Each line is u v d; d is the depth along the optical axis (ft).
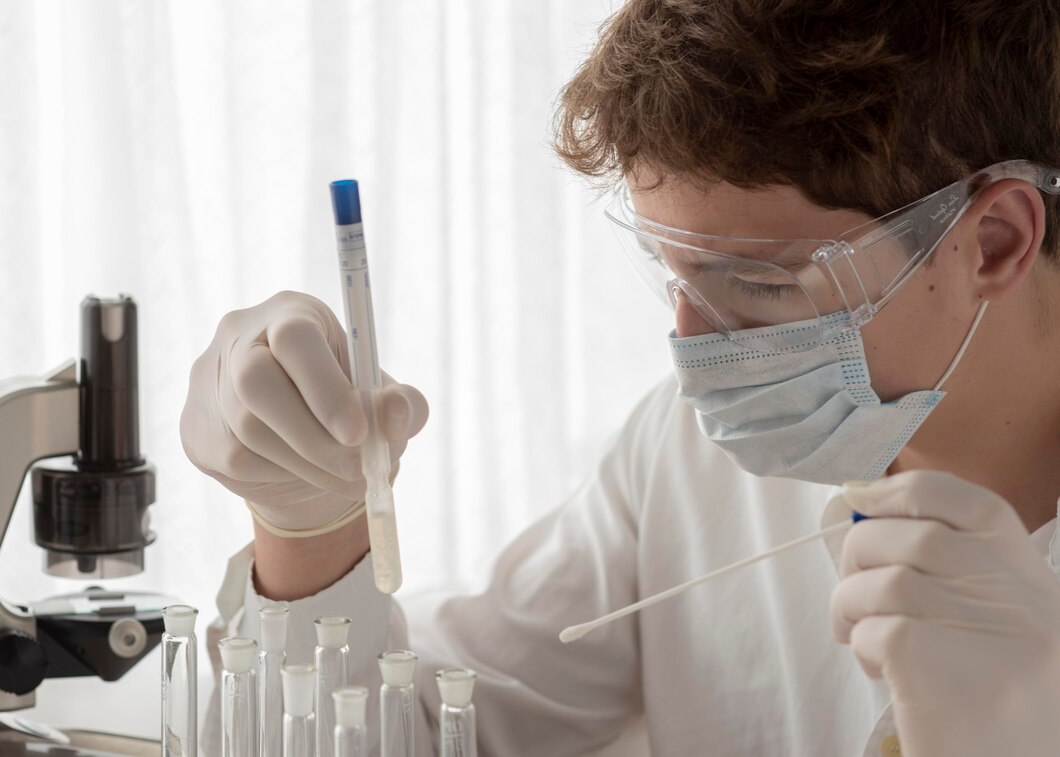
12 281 5.26
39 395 3.49
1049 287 3.10
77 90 5.40
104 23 5.39
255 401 2.82
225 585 3.57
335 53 5.91
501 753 3.94
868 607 2.39
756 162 2.71
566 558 4.37
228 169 5.81
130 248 5.50
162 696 2.73
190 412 3.21
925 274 2.93
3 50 5.17
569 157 3.10
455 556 6.57
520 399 6.89
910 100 2.76
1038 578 2.39
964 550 2.35
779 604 3.99
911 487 2.39
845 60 2.63
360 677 3.51
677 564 4.28
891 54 2.68
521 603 4.26
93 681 4.09
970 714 2.34
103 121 5.42
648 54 2.80
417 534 6.53
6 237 5.24
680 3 2.79
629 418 4.64
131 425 3.59
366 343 2.72
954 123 2.82
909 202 2.87
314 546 3.41
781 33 2.66
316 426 2.82
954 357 3.05
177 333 5.63
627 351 7.43
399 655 2.54
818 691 3.88
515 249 6.82
